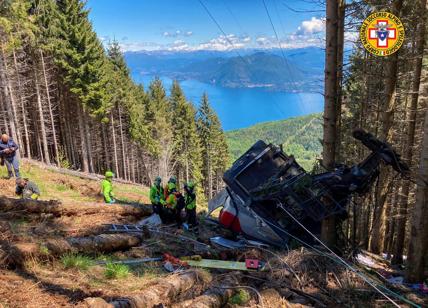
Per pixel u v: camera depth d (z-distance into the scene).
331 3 6.76
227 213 9.61
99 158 49.78
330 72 7.11
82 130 39.59
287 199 8.54
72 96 38.81
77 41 34.44
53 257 5.53
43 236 6.73
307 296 5.88
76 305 4.05
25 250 5.24
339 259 6.98
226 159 71.31
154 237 8.46
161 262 6.73
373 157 7.54
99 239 6.65
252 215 9.20
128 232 8.39
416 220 6.89
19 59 34.75
